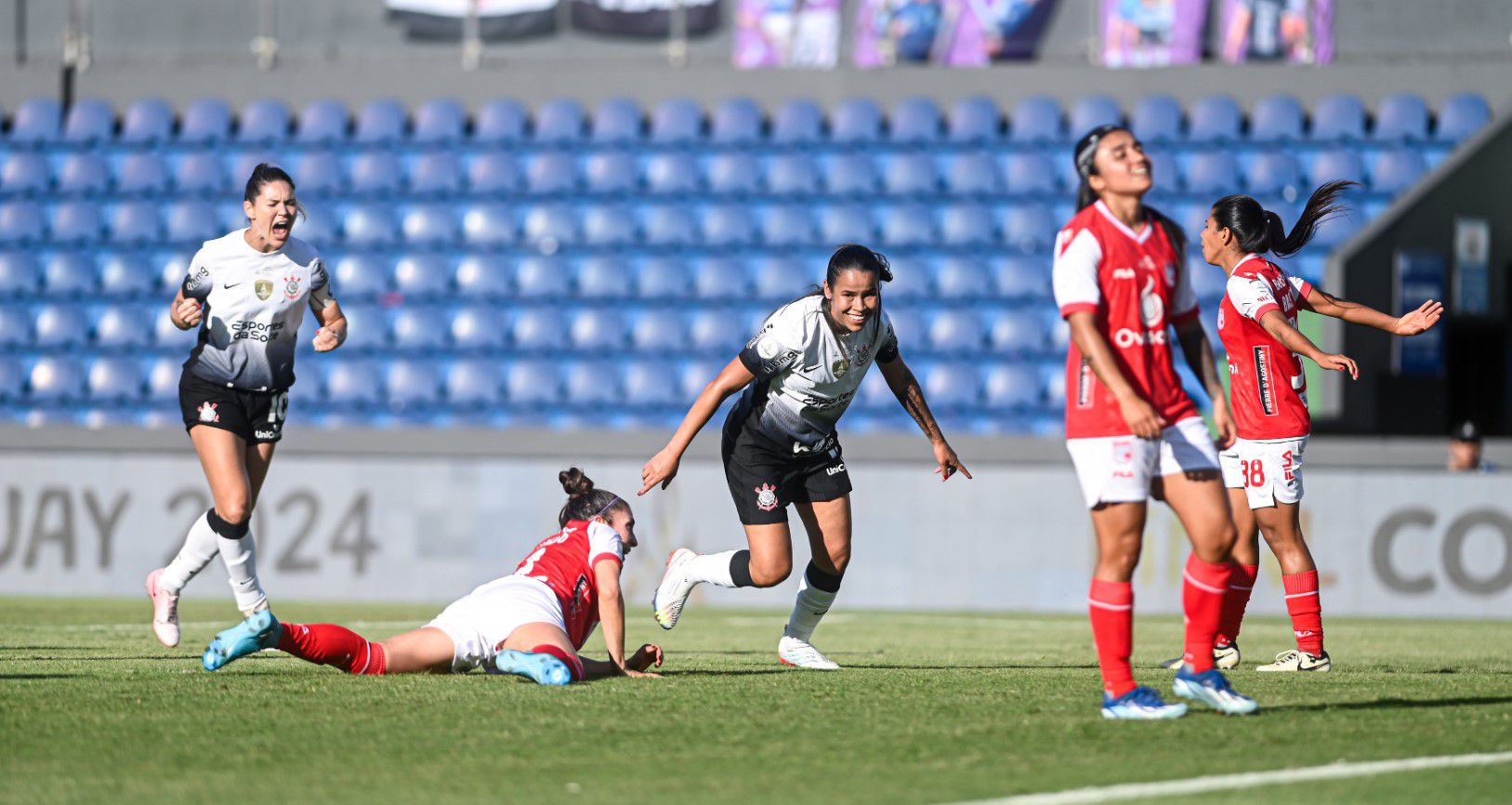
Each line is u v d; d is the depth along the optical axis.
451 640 21.34
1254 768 14.30
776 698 18.94
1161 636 36.22
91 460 51.47
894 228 67.81
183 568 24.47
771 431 23.42
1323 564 48.56
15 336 66.62
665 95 71.62
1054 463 51.12
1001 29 70.56
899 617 45.03
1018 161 68.81
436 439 52.31
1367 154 67.31
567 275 67.31
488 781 13.78
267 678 20.69
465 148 71.19
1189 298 17.36
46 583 51.44
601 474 50.62
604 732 16.25
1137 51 69.62
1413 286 55.12
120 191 70.62
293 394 64.19
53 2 74.00
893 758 14.87
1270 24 69.25
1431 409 54.00
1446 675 23.34
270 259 23.59
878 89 70.69
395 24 73.38
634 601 50.38
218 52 74.00
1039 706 18.28
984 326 64.75
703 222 68.50
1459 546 47.91
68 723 16.66
